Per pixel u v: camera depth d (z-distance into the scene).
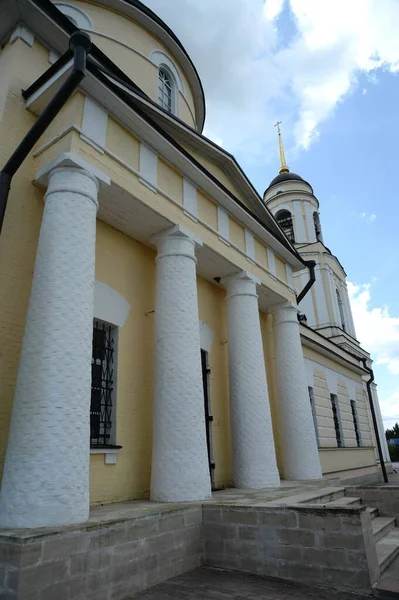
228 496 7.73
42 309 5.75
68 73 6.71
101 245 8.18
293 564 5.48
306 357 16.59
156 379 7.79
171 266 8.40
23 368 5.55
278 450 12.49
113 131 7.64
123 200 7.70
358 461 18.72
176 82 13.48
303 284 28.03
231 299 10.78
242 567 5.83
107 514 5.54
